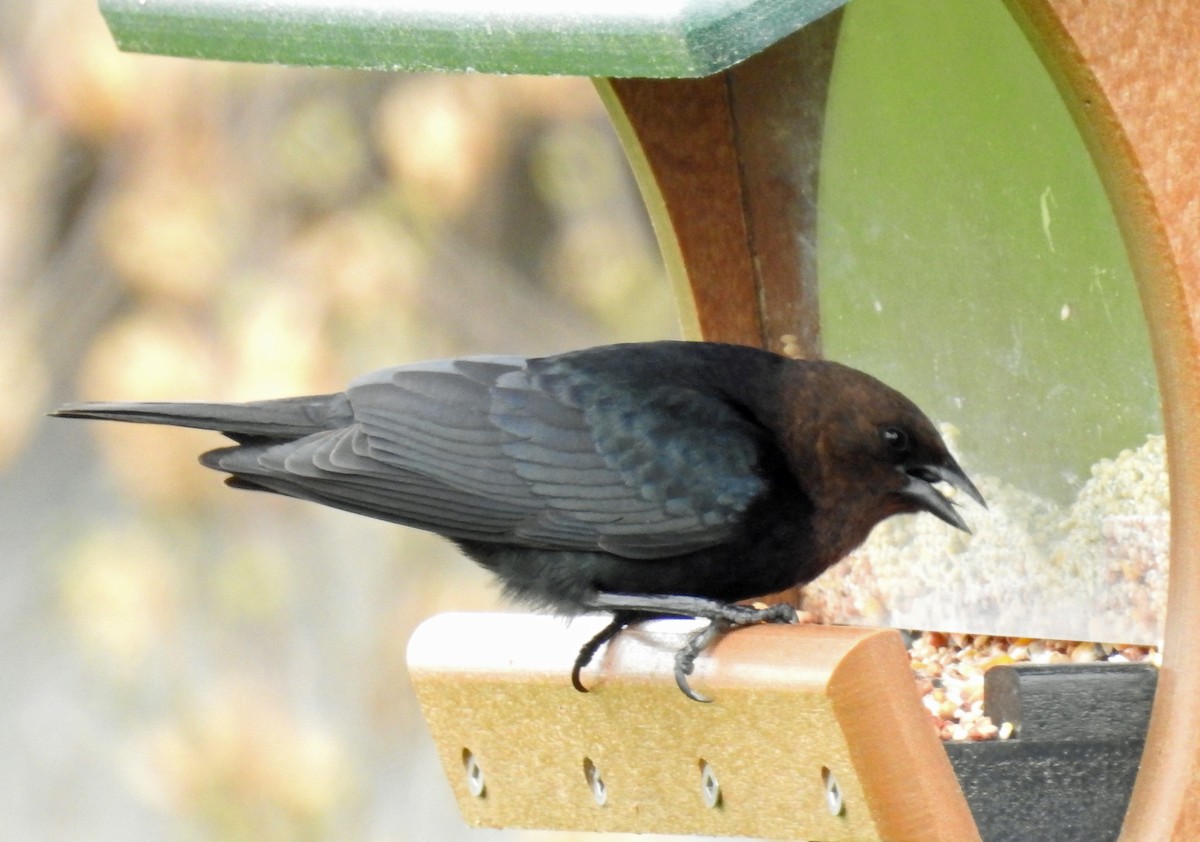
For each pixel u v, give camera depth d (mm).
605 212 16766
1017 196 8812
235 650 16562
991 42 8688
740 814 8055
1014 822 8094
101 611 15969
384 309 15656
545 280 16656
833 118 9648
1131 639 8586
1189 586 7527
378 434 9125
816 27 9594
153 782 15742
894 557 9727
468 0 7641
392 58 7758
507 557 9234
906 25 9125
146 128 15680
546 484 9078
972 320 9195
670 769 8250
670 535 9016
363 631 17047
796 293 10008
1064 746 8125
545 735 8688
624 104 9828
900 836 7340
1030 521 9016
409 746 17344
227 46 8289
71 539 18016
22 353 15672
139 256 15320
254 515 16703
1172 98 7379
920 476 9070
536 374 9312
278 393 15008
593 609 9039
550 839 15797
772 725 7668
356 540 17344
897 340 9617
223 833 15625
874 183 9531
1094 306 8570
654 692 8125
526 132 16547
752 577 9211
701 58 6941
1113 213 7734
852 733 7336
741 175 10039
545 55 7309
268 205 15742
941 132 9109
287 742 15945
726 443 9070
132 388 15039
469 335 16281
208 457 9008
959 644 9539
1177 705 7523
